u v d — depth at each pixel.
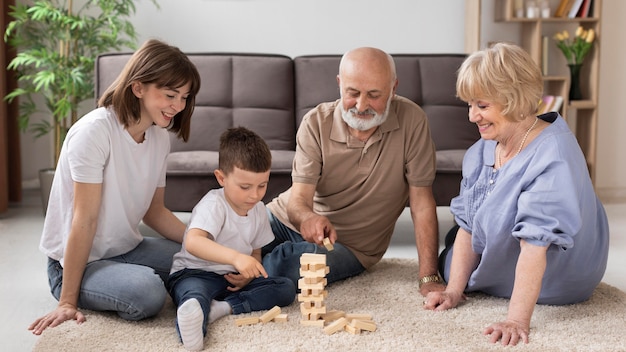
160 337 2.04
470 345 1.96
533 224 2.05
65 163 2.23
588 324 2.14
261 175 2.21
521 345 1.96
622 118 5.04
